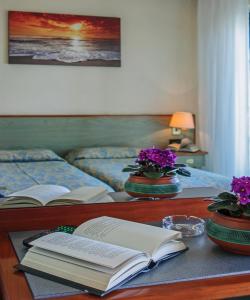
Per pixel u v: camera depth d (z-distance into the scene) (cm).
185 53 441
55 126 395
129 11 425
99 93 423
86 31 414
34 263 107
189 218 158
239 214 121
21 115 391
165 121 427
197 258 117
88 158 325
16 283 99
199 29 430
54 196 168
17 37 397
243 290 99
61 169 263
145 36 431
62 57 410
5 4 393
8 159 306
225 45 401
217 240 121
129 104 431
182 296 95
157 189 174
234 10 391
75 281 98
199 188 195
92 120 406
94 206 162
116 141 413
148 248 112
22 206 155
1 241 134
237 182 121
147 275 105
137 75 432
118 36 423
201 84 429
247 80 381
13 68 399
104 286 94
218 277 105
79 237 117
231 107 395
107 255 102
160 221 166
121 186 184
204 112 425
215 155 396
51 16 404
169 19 435
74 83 416
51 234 119
